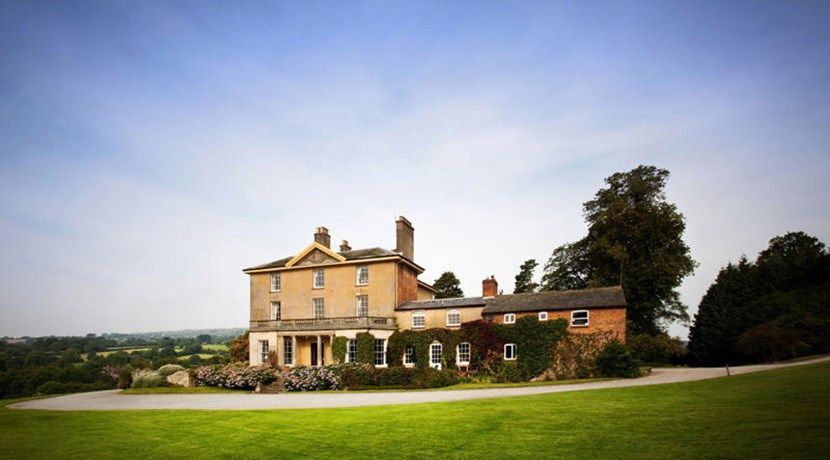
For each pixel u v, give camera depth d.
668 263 43.66
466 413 16.58
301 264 44.94
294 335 41.97
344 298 42.84
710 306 51.41
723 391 17.77
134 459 13.09
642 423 13.43
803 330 36.38
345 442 13.57
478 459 11.28
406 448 12.59
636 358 32.75
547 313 35.91
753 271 52.38
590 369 33.34
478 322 36.75
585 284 51.19
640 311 46.88
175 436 15.42
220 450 13.53
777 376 20.22
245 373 34.53
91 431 16.72
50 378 75.19
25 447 14.68
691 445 10.84
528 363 34.62
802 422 11.73
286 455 12.72
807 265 49.38
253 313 45.97
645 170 48.53
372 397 24.58
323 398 25.31
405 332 38.88
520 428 13.90
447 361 36.81
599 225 47.78
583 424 13.88
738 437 11.05
